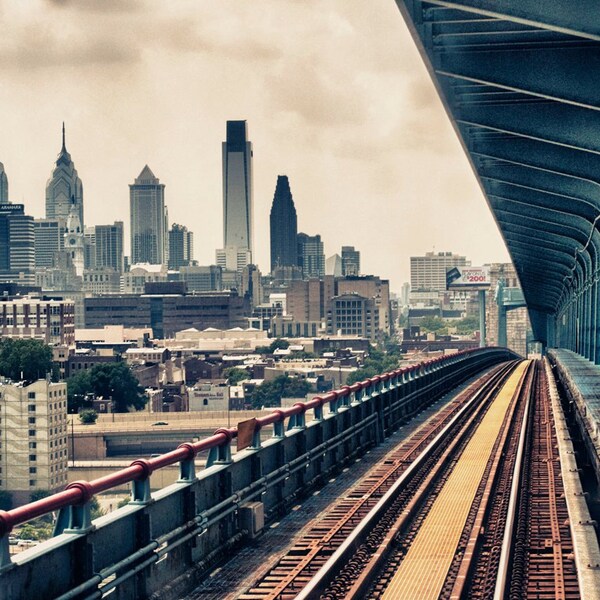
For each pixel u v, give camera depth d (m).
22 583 17.84
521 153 51.81
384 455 46.00
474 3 30.05
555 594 23.88
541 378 106.31
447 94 42.59
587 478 39.56
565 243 88.38
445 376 87.12
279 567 26.05
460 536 29.42
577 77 37.66
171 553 23.72
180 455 24.02
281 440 32.88
